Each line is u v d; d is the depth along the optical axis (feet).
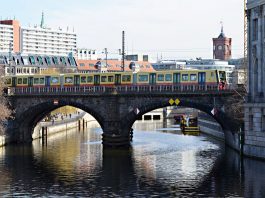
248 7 324.39
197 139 452.76
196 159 323.98
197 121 546.67
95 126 645.10
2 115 386.32
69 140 451.53
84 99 391.04
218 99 351.87
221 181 253.44
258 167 281.95
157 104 370.53
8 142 412.16
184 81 369.71
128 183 253.44
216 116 352.49
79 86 403.34
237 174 268.41
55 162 318.45
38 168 296.92
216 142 425.28
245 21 425.69
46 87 412.98
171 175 271.69
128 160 323.37
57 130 533.14
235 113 348.59
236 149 346.95
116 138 383.86
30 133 442.50
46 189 241.96
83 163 313.73
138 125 647.97
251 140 311.88
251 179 253.85
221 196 222.69
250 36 322.96
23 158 335.06
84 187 245.86
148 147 389.60
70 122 588.50
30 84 420.36
